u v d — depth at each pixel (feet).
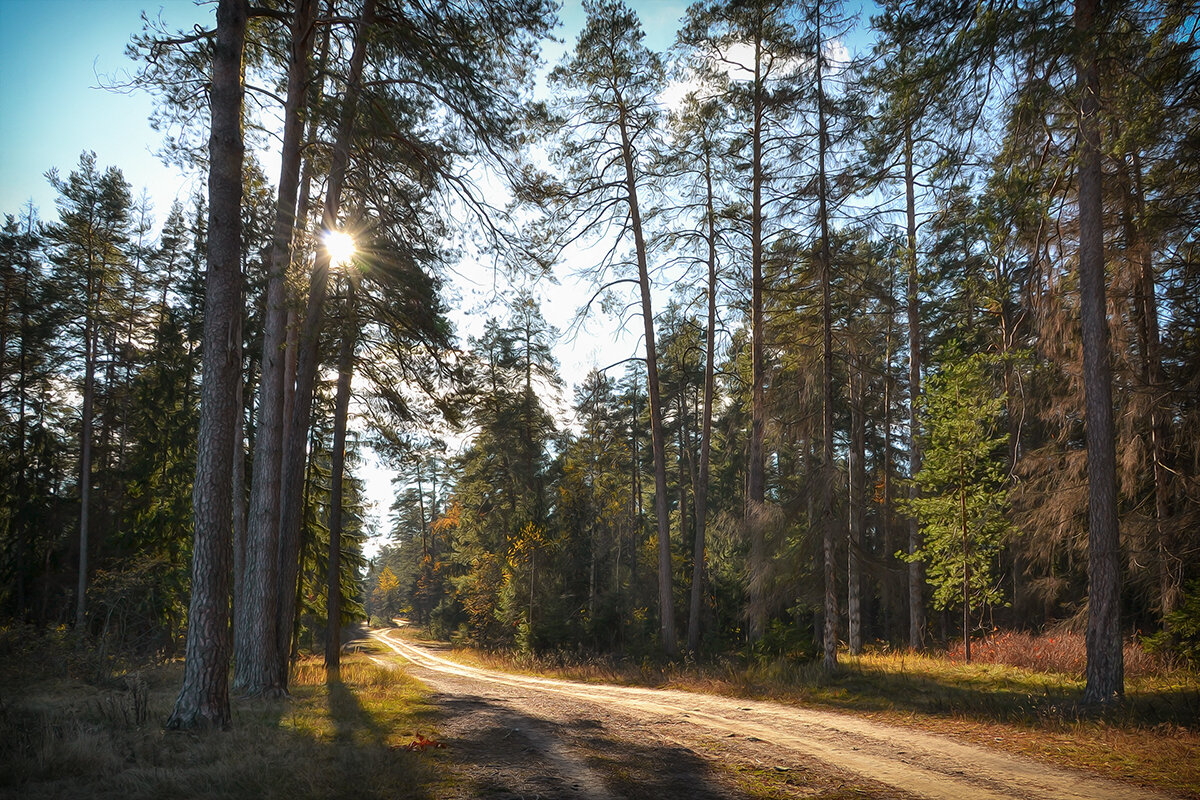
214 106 30.94
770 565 53.98
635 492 140.67
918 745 28.22
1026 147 34.76
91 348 94.53
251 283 56.90
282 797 18.33
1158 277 47.93
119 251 97.71
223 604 28.81
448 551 193.06
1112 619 34.78
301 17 40.06
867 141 40.16
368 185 44.91
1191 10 30.55
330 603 67.31
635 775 22.77
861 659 57.62
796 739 29.68
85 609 84.69
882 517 85.71
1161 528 45.50
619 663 74.28
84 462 91.20
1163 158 39.99
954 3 31.48
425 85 42.01
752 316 66.44
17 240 97.55
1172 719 29.07
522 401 116.88
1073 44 29.63
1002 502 55.16
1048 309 45.60
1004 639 58.39
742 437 100.22
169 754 22.75
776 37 60.03
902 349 87.51
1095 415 36.27
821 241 53.62
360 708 35.76
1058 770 23.62
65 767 20.38
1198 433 44.29
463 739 28.25
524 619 105.40
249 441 79.92
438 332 48.47
